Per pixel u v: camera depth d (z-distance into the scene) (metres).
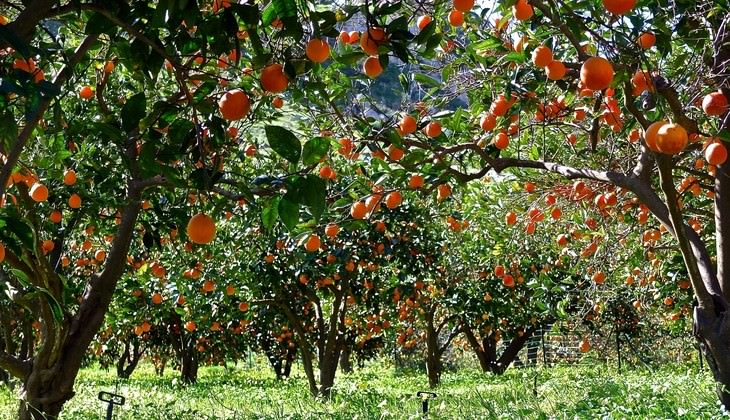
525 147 6.97
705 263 5.60
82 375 23.64
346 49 3.81
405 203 9.75
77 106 5.71
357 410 8.47
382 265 10.48
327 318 14.45
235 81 3.94
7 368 5.68
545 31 3.86
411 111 5.04
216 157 2.50
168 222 6.03
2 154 2.48
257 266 9.90
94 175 5.39
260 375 25.66
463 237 10.38
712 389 7.74
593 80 2.78
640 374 12.98
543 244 8.88
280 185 2.28
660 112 3.29
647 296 9.18
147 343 21.48
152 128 2.63
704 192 7.39
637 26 3.68
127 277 9.98
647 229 7.11
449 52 5.22
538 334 19.23
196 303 10.14
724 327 5.28
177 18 2.47
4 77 1.87
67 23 4.07
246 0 2.71
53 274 5.28
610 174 5.51
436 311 17.33
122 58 3.02
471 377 17.09
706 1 4.04
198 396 12.88
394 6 2.87
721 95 3.73
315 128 5.59
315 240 4.52
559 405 6.89
